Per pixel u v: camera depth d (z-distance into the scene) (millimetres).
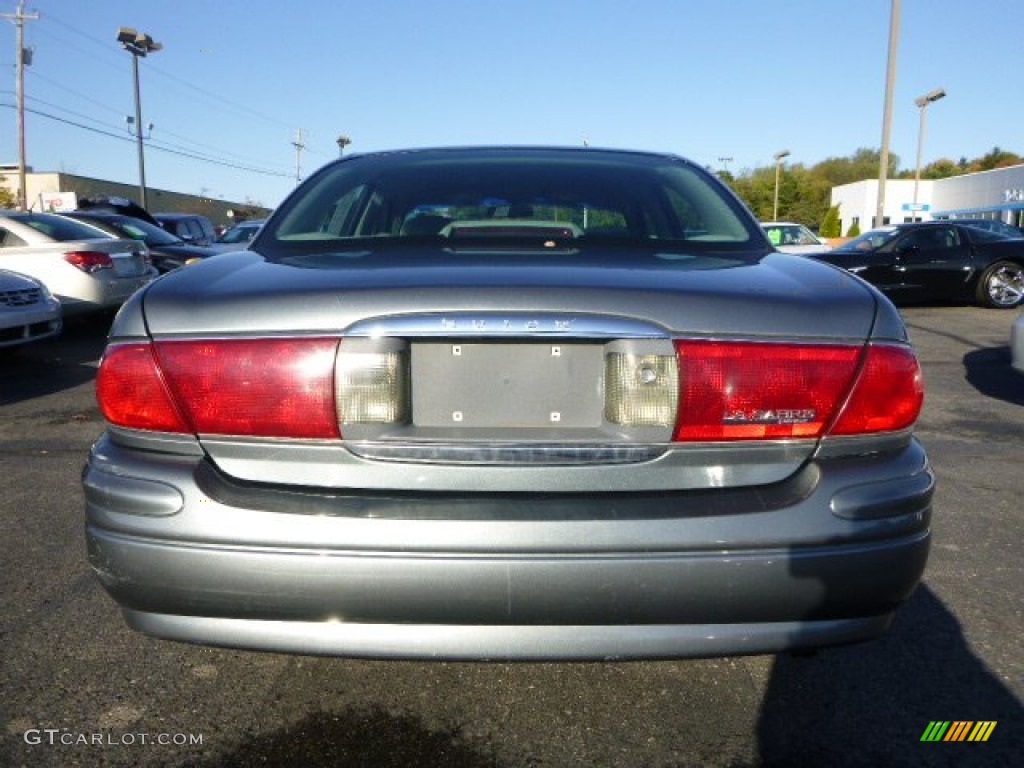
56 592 2977
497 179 2764
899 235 12727
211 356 1835
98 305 8969
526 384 1817
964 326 10688
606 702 2326
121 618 2791
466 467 1799
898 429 1896
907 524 1832
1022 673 2477
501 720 2236
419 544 1726
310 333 1814
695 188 2766
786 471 1848
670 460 1810
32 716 2234
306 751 2102
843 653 2594
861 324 1891
